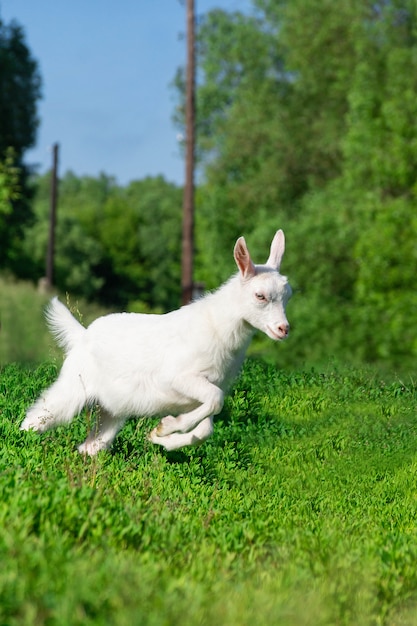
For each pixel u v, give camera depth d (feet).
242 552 18.30
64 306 27.32
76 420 28.78
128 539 17.13
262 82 118.93
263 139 111.14
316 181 107.24
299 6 98.27
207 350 24.31
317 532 20.85
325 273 83.56
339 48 96.53
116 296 298.97
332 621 15.40
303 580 16.33
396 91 77.56
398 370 44.09
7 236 142.72
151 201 323.16
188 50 88.53
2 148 136.98
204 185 122.31
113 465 24.90
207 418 24.66
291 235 86.07
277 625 14.01
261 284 23.75
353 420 35.45
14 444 25.16
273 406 36.68
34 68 142.00
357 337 74.49
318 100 107.34
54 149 147.74
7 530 15.16
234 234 115.55
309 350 76.38
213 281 125.29
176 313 25.35
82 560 14.51
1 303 82.23
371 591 16.75
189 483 25.22
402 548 19.43
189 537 18.71
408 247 72.69
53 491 17.89
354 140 79.00
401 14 86.89
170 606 13.58
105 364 25.59
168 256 303.27
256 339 86.43
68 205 393.50
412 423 35.45
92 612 13.25
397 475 30.89
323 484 29.58
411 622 16.26
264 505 25.26
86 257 242.78
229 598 14.55
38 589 13.26
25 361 45.32
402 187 79.56
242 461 30.68
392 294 73.97
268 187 108.37
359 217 78.38
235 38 130.52
